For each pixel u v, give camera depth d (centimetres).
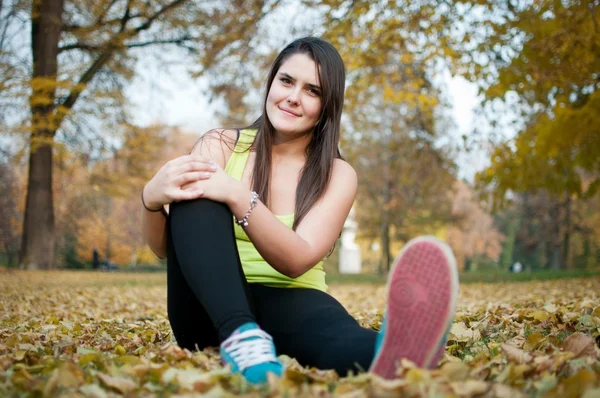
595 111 783
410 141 1455
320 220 209
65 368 167
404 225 2939
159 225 200
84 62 1741
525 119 978
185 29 1708
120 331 336
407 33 946
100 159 1748
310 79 218
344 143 1795
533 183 941
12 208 2984
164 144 1903
